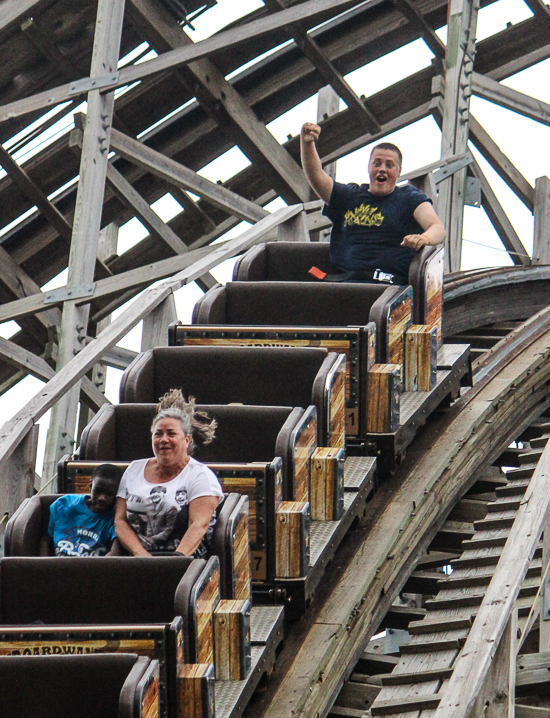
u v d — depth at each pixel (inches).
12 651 324.8
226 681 362.3
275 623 391.9
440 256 568.1
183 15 934.4
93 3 882.1
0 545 461.1
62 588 352.5
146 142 1030.4
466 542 484.7
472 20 902.4
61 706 312.0
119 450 451.5
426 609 449.7
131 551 374.9
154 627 323.6
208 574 349.7
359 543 464.1
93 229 758.5
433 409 544.1
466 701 297.3
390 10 970.7
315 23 934.4
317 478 441.1
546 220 1018.7
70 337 742.5
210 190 924.0
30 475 476.4
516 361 621.3
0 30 868.6
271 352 480.1
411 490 498.6
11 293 1037.2
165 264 844.6
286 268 620.1
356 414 489.7
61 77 957.8
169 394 414.9
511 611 326.6
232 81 992.9
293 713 374.0
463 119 891.4
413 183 786.8
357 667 442.6
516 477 541.6
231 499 386.0
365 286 542.0
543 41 1036.5
